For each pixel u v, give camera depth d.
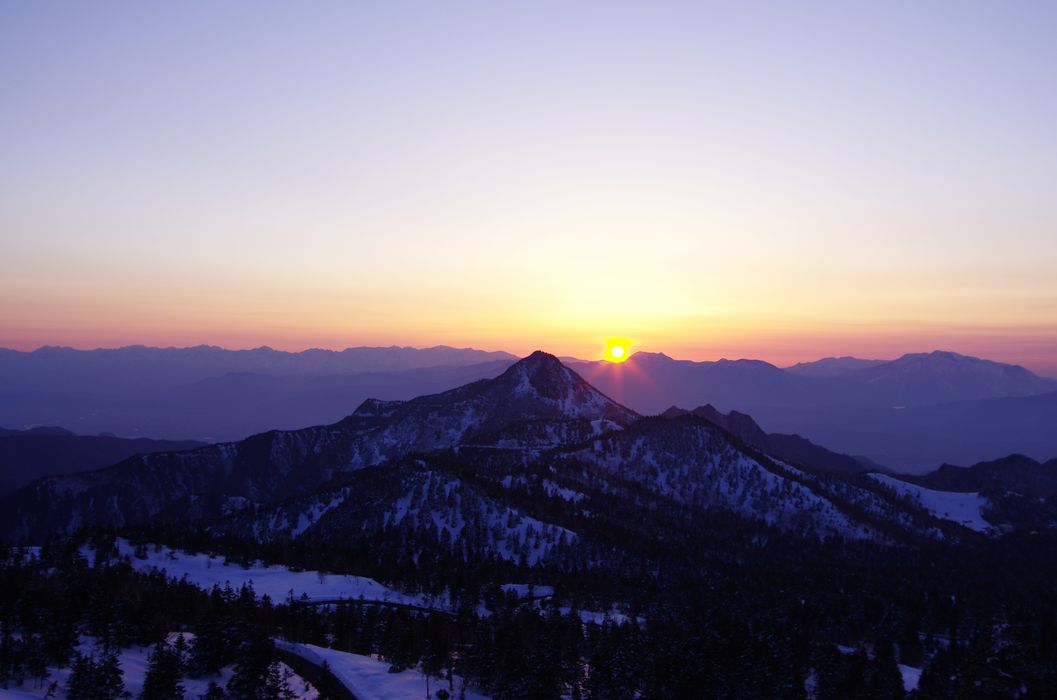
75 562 147.75
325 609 152.75
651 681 111.69
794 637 140.25
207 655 100.50
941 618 184.88
